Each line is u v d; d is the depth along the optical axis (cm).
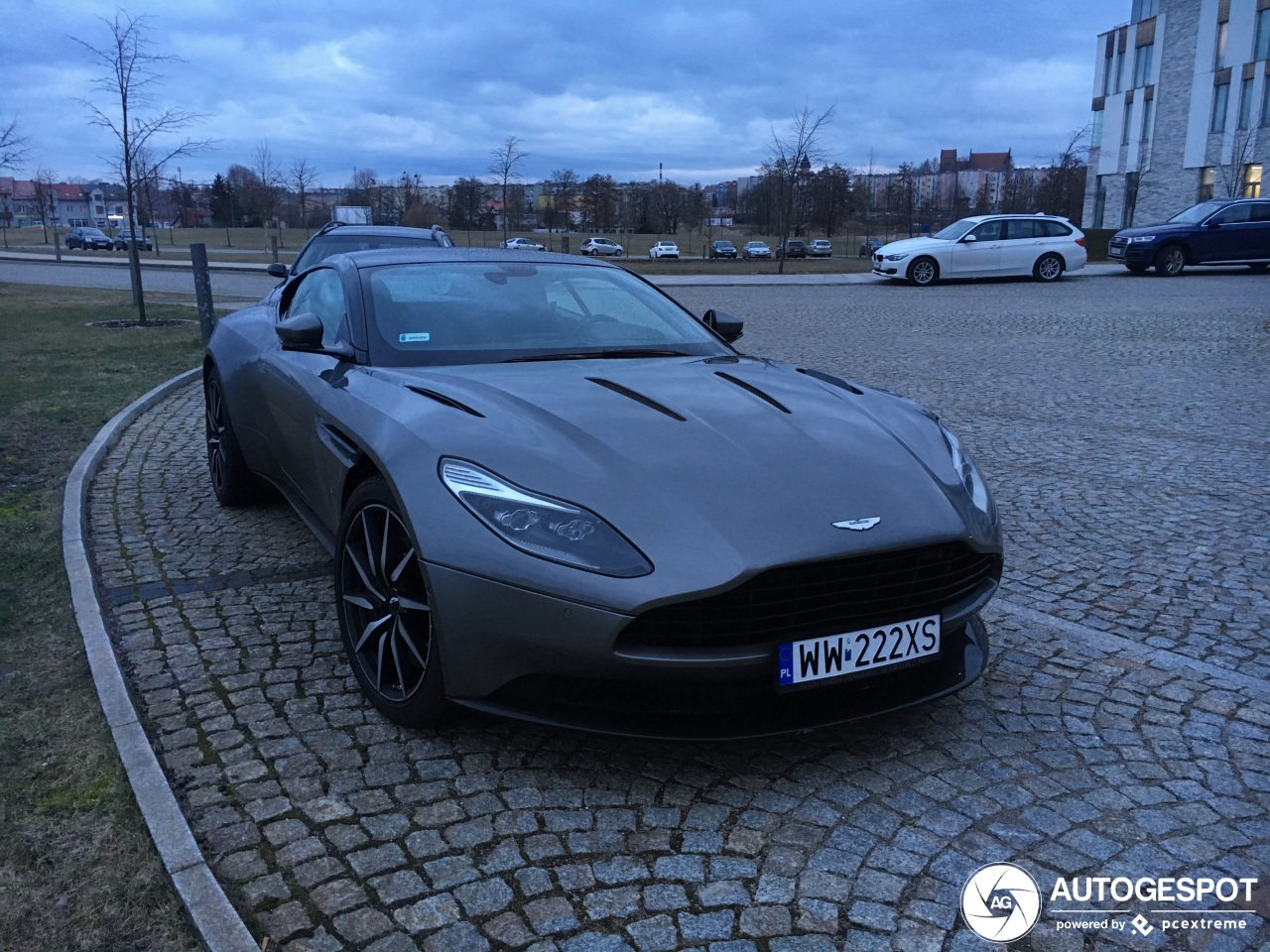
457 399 273
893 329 1289
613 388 290
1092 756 259
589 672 224
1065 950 189
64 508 444
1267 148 3544
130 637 321
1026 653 323
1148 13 4134
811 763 254
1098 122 4553
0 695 278
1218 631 342
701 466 242
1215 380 869
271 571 384
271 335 412
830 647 234
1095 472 560
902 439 281
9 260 3622
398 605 257
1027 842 221
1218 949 189
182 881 198
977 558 257
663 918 195
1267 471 560
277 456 384
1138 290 1861
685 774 247
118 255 4222
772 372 334
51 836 215
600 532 224
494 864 210
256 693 283
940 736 269
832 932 192
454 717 259
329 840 216
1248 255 2155
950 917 197
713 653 224
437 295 352
